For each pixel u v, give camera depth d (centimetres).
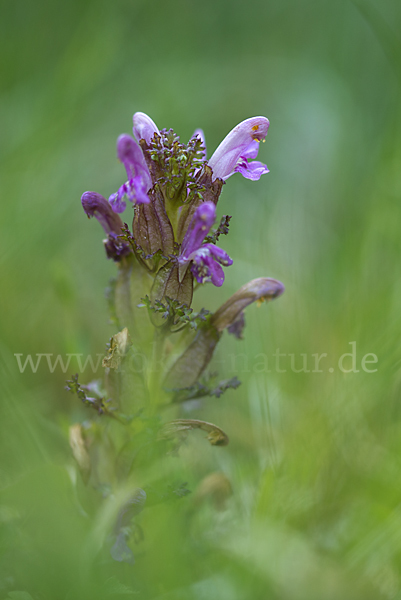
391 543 34
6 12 48
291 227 41
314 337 38
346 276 39
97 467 34
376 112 52
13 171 41
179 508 34
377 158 42
